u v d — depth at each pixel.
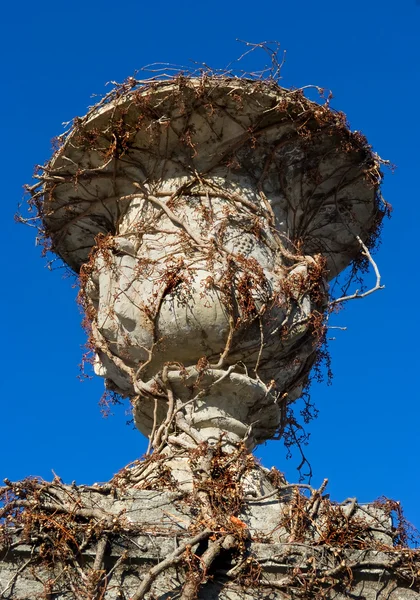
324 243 14.00
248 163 13.12
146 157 13.15
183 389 12.45
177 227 12.79
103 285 12.76
